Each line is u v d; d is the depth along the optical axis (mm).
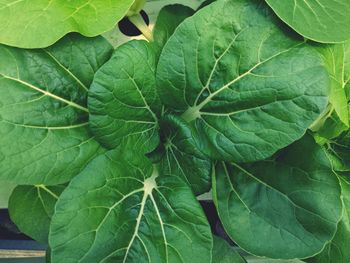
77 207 244
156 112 276
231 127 260
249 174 275
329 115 287
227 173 279
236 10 251
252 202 270
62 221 240
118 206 259
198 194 278
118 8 257
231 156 260
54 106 259
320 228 255
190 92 267
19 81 251
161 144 291
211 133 267
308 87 241
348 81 280
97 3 258
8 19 245
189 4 342
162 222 264
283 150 269
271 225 262
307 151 263
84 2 257
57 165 254
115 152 261
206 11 251
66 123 261
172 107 275
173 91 266
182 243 257
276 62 249
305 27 246
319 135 293
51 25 246
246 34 252
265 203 268
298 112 243
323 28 247
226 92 260
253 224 264
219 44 255
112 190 257
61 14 250
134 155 272
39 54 253
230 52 255
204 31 253
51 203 309
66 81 260
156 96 268
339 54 270
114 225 254
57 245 239
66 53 257
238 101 258
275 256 255
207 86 264
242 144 255
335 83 259
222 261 282
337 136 300
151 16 348
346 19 251
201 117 273
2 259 355
